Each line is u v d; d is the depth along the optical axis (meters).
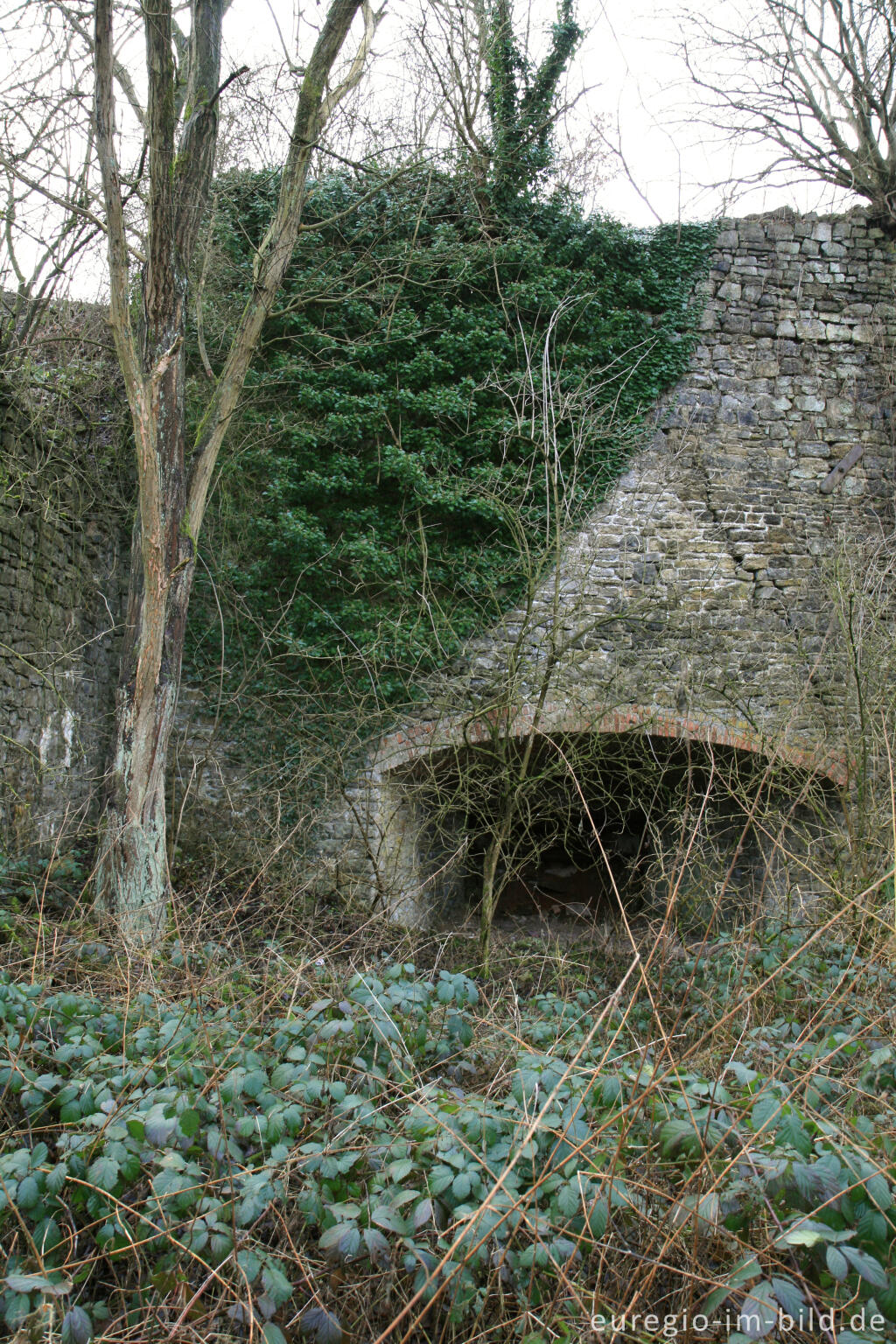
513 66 8.87
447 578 8.68
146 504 6.07
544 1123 2.40
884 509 9.38
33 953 4.09
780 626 9.08
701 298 9.25
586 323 8.97
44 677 7.00
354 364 8.78
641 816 10.09
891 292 9.54
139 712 6.19
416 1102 2.62
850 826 6.23
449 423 8.80
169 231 6.17
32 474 6.62
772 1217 2.15
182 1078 2.84
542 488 8.80
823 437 9.38
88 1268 2.38
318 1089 2.69
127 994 3.74
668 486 9.10
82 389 8.23
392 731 8.48
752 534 9.17
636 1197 2.29
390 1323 2.16
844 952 4.23
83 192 6.97
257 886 7.13
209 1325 2.21
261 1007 3.68
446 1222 2.35
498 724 6.57
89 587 8.16
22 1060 2.92
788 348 9.40
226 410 6.70
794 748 7.99
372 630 8.46
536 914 10.27
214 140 6.60
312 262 8.84
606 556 8.92
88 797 7.06
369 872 8.17
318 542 8.40
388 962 5.16
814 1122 2.33
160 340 6.30
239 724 8.59
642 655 8.80
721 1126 2.28
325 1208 2.36
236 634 8.68
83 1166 2.43
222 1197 2.45
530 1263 2.13
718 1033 3.21
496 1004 4.55
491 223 8.88
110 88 5.61
